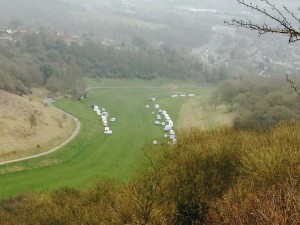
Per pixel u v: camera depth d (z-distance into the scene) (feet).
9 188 226.17
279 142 116.78
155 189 101.86
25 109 341.82
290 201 36.88
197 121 385.09
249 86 374.63
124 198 108.47
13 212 156.46
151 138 346.95
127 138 346.54
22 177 244.83
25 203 162.61
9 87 401.70
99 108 446.60
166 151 143.13
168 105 474.49
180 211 101.81
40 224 134.00
